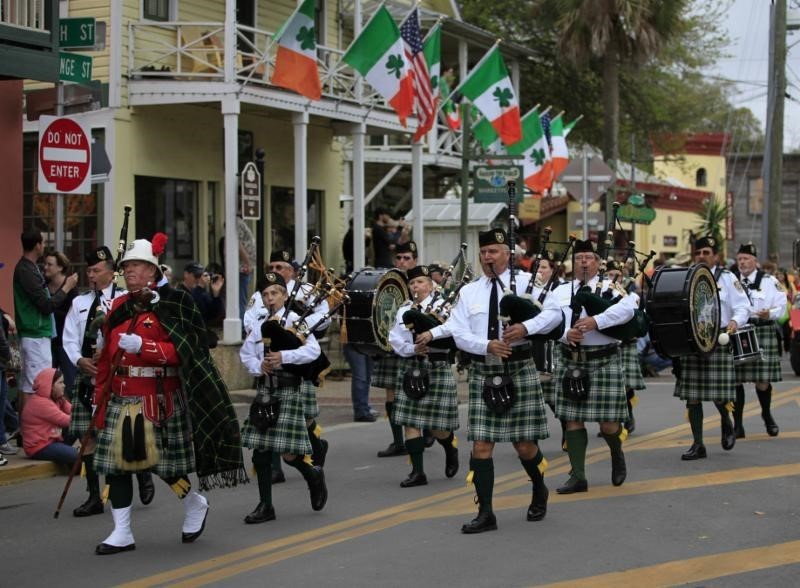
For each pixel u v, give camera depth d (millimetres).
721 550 8203
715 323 11852
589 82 38000
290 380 9430
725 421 12562
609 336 10344
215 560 8211
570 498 10117
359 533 8938
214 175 20875
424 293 11289
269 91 19000
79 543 8852
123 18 18750
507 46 29609
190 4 20406
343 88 21969
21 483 11289
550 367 13266
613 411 10305
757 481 10789
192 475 11875
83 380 9859
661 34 30406
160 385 8391
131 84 18875
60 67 13070
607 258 10836
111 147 18719
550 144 26281
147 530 9234
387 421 15648
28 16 12812
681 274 11625
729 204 45375
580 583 7383
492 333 8852
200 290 18281
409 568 7840
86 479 10984
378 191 28188
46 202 19719
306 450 9477
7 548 8711
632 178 29906
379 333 12750
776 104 29359
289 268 11867
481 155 20609
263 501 9438
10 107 13758
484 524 8867
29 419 11578
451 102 27406
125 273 8453
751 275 13945
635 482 10820
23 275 12164
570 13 30172
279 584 7516
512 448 13164
